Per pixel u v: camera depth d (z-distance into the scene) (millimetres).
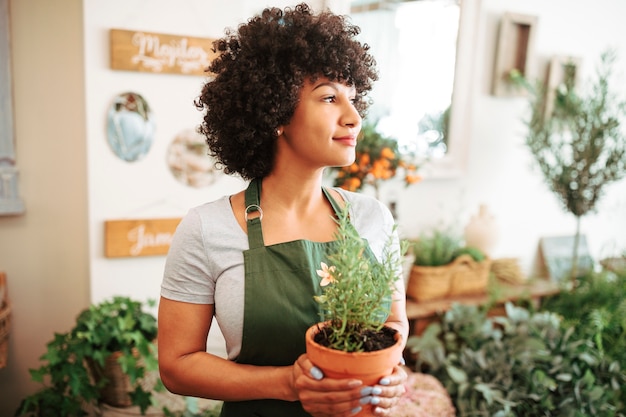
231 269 1003
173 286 1021
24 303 2395
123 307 2172
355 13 2566
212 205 1066
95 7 2062
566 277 3064
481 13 2850
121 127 2168
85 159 2338
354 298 866
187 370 991
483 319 2467
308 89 969
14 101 2248
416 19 2760
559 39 3105
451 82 2939
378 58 2682
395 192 2807
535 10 2998
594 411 2176
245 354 1008
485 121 3008
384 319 1013
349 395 822
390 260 926
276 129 996
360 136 2354
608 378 2344
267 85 967
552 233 3367
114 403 2053
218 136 1078
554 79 3074
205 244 1008
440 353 2305
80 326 2023
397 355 855
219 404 2125
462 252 2646
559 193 2896
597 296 2826
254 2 2312
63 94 2309
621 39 3334
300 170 1028
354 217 1112
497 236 2801
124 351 1968
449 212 3002
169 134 2256
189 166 2305
